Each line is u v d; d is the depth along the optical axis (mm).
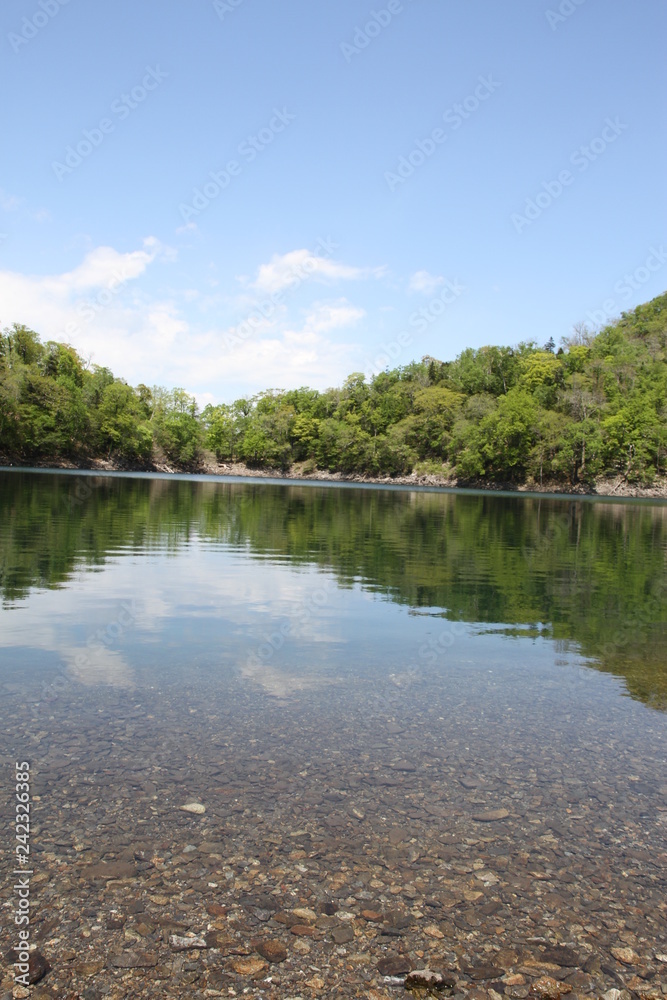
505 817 4227
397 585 12688
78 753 4809
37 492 36469
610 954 3125
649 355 139500
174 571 13383
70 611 9352
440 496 71375
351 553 17484
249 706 5922
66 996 2736
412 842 3902
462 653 7965
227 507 34594
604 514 47406
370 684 6676
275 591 11625
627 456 111062
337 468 139250
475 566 15828
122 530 20469
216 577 12852
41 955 2941
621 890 3576
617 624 9867
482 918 3312
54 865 3520
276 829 3957
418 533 24328
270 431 140500
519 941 3178
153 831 3865
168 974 2877
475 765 4945
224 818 4043
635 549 21844
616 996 2877
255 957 2996
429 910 3354
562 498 88000
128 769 4598
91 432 105062
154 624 8797
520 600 11555
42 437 92500
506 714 6016
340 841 3871
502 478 119750
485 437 116500
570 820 4230
